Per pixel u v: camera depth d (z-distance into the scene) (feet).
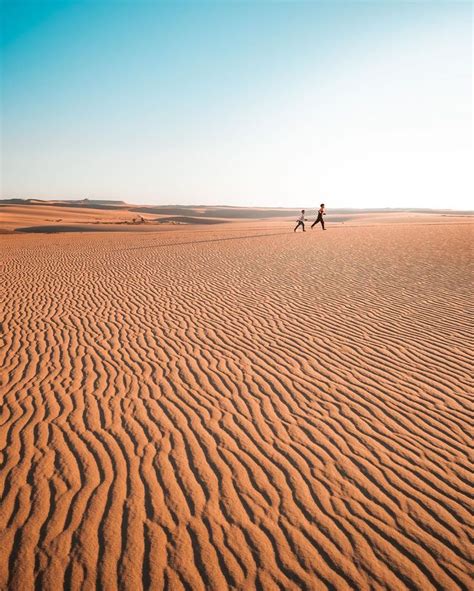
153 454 14.78
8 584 9.59
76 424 16.69
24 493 12.62
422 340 26.40
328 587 9.74
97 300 36.73
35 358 23.76
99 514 11.82
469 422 17.06
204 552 10.64
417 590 9.68
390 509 12.23
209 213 393.09
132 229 149.07
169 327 29.50
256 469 14.03
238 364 23.08
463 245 62.18
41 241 88.22
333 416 17.58
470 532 11.38
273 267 50.39
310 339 26.94
